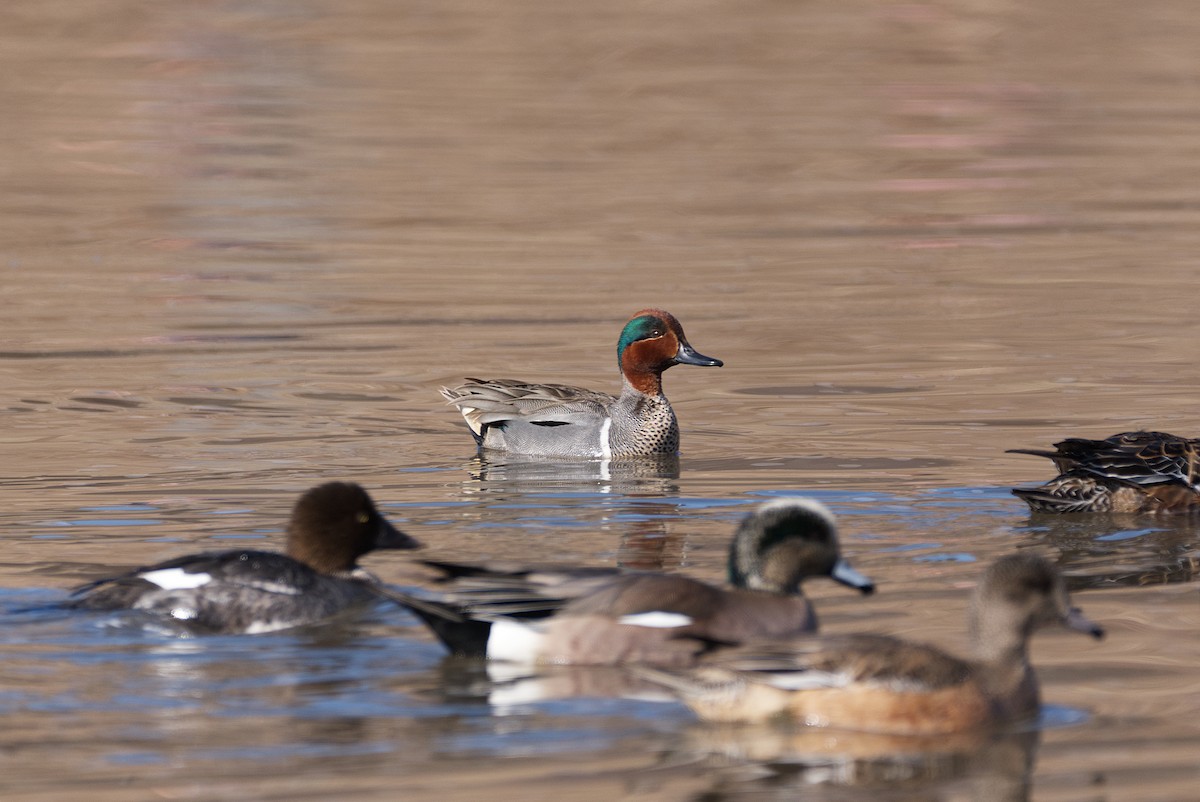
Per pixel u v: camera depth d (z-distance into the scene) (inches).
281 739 344.5
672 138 1466.5
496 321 866.8
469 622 394.9
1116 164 1338.6
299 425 679.7
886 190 1251.8
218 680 379.2
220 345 816.9
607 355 800.9
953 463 606.9
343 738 345.1
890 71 1800.0
